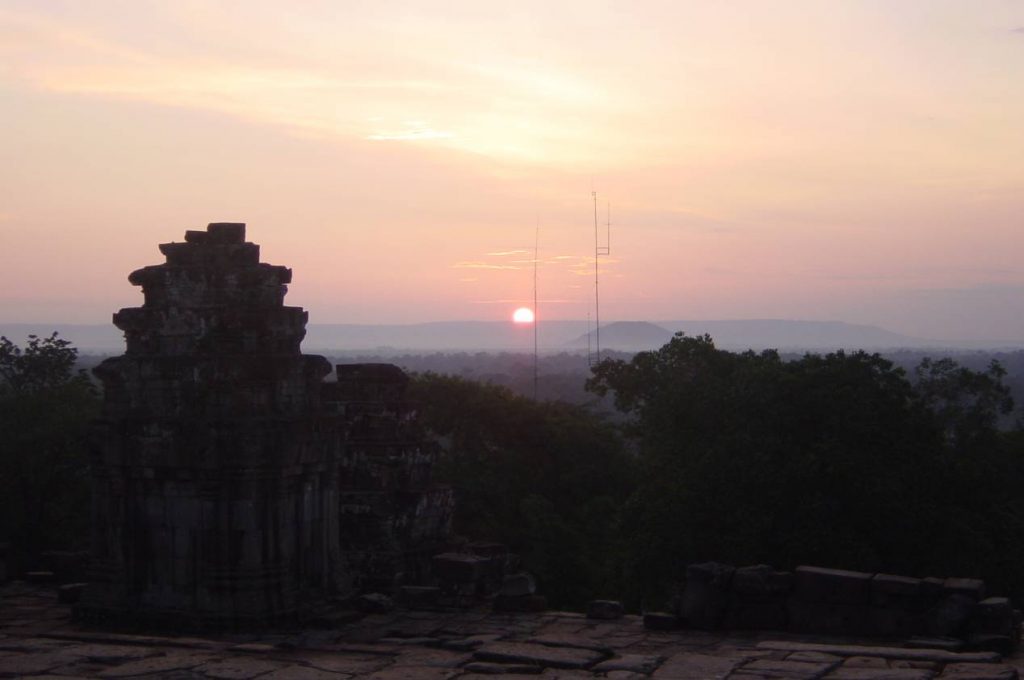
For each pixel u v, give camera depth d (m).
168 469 22.77
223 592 22.44
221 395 22.88
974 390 44.03
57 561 28.64
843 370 37.16
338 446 24.83
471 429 59.25
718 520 36.25
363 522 27.41
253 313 23.56
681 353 48.50
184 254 23.61
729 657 17.95
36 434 39.03
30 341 52.81
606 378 52.91
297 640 21.34
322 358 24.67
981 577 35.09
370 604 23.75
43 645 19.25
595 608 22.45
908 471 35.25
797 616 20.34
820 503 33.84
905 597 19.45
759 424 37.47
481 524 52.50
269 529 22.92
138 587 23.19
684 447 39.75
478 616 23.17
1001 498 40.91
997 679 15.62
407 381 29.38
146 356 23.38
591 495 59.00
